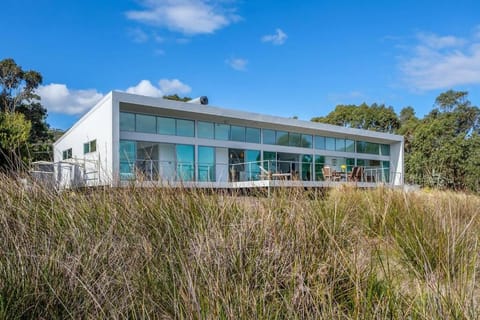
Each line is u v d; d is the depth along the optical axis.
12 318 1.56
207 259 1.94
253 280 1.88
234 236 2.24
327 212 3.05
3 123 9.34
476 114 37.97
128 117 14.92
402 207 3.78
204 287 1.68
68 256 1.94
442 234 2.63
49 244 2.11
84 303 1.67
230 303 1.52
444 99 46.41
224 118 16.81
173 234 2.51
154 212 2.82
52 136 29.12
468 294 1.68
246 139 18.61
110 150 13.38
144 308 1.60
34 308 1.62
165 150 15.83
